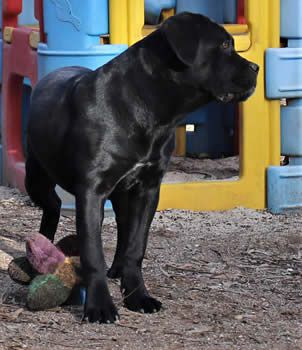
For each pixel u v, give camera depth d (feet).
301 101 34.65
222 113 42.47
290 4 34.12
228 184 34.37
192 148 42.75
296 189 34.60
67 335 22.34
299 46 34.37
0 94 38.68
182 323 23.40
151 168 24.09
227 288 26.35
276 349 21.74
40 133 25.18
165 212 33.71
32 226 32.35
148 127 23.62
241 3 37.24
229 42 23.85
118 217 26.32
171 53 23.35
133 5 32.63
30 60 34.94
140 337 22.31
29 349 21.35
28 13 44.96
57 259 23.97
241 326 23.31
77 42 32.37
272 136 34.58
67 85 25.02
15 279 24.59
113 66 23.94
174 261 28.60
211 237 31.24
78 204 23.75
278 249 30.04
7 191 37.32
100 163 23.58
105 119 23.59
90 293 23.35
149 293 25.72
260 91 34.22
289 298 25.67
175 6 38.09
